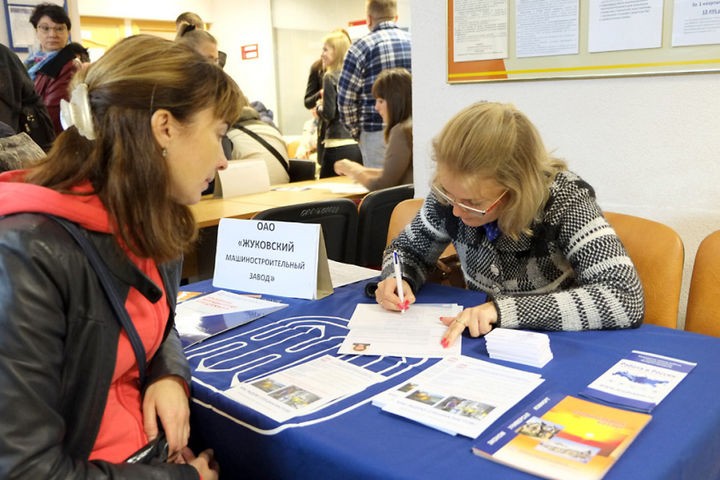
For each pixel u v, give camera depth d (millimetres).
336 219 2625
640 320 1276
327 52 4543
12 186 895
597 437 842
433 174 1406
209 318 1472
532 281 1493
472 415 924
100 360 916
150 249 923
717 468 930
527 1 2074
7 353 789
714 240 1495
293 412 978
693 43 1791
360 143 3955
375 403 986
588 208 1385
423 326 1333
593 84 2018
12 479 776
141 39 925
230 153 3656
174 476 909
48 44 3924
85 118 879
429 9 2348
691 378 1035
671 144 1906
